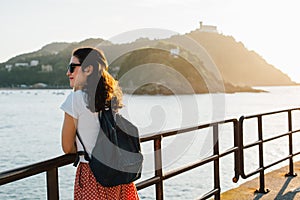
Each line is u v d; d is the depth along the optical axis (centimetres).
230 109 5934
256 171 520
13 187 1811
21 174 211
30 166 219
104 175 225
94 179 234
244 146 494
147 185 328
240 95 10325
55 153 3225
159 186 346
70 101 230
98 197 233
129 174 234
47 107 10319
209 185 1464
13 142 3903
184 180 1551
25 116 7581
